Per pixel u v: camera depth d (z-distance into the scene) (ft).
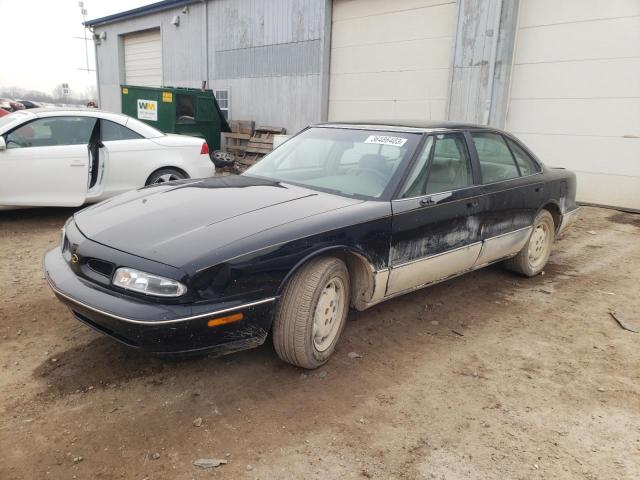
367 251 10.62
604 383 10.55
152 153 22.54
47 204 20.49
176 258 8.62
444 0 31.09
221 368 10.50
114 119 22.07
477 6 28.73
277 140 38.11
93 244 9.50
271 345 11.53
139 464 7.77
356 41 36.32
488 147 14.48
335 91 38.42
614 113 25.79
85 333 11.79
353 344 11.80
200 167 23.91
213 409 9.16
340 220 10.19
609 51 25.46
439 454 8.22
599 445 8.59
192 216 10.09
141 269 8.62
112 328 8.75
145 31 58.23
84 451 8.01
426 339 12.23
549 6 27.02
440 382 10.36
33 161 19.93
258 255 9.00
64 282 9.62
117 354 10.89
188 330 8.44
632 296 15.44
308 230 9.65
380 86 35.45
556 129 27.78
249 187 12.12
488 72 28.73
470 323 13.25
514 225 14.94
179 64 53.11
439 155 12.75
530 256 16.39
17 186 19.76
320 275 9.81
